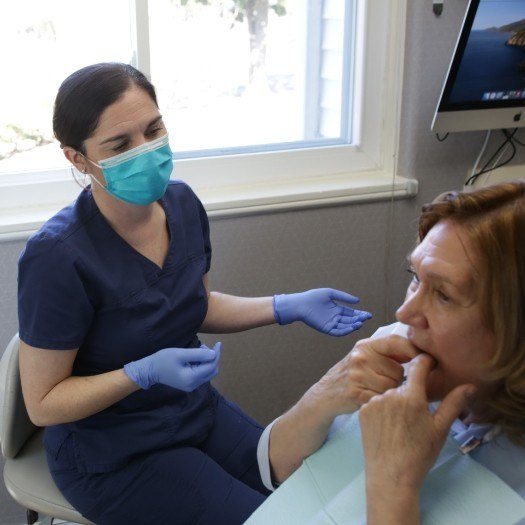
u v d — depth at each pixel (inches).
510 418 34.7
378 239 86.4
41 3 71.4
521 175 91.1
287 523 38.4
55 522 77.9
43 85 73.9
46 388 53.3
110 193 53.3
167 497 54.7
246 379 85.5
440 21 80.4
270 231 80.4
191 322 59.9
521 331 31.0
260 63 83.4
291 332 85.5
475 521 32.8
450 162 87.3
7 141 74.3
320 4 83.6
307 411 42.4
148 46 74.5
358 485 37.5
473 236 31.9
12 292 71.6
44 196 75.2
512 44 75.5
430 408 36.9
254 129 85.7
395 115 86.0
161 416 56.9
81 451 55.7
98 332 55.1
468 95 78.3
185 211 60.4
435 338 34.2
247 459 60.2
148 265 55.9
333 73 86.9
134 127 51.4
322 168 86.5
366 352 39.4
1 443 57.2
